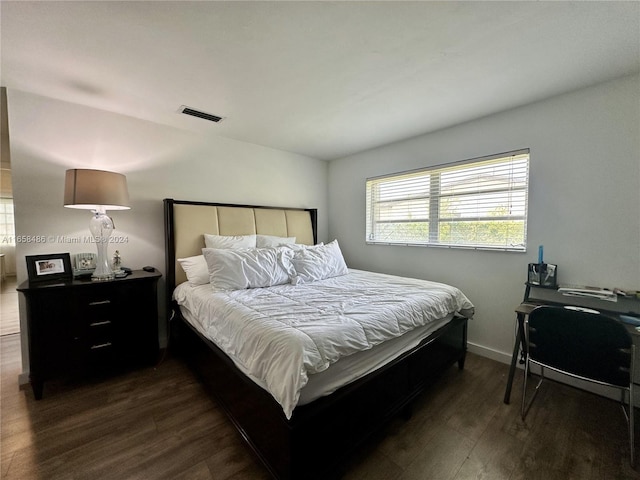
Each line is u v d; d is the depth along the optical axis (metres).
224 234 2.91
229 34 1.44
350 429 1.35
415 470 1.35
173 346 2.56
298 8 1.26
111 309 2.11
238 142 3.17
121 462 1.37
